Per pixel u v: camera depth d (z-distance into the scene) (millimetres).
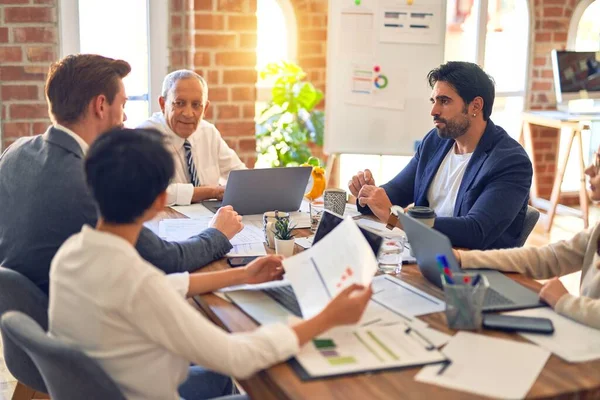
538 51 5438
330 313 1532
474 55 5336
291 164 4477
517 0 5363
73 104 1979
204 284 1841
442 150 2842
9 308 1860
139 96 4258
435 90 2674
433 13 4172
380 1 4148
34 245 1912
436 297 1855
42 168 1938
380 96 4258
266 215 2311
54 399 1632
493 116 5527
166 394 1507
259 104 4773
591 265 2020
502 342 1590
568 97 5102
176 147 3156
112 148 1433
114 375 1468
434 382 1409
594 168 2039
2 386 2863
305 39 4742
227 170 3379
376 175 5172
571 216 5383
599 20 5539
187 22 3979
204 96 3125
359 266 1630
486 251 2119
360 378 1423
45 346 1431
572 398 1392
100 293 1414
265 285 1909
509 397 1357
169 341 1410
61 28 3994
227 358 1418
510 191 2520
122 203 1424
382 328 1641
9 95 3811
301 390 1369
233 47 3980
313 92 4414
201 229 2445
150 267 1435
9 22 3736
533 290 1919
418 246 1893
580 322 1711
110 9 4086
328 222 2016
